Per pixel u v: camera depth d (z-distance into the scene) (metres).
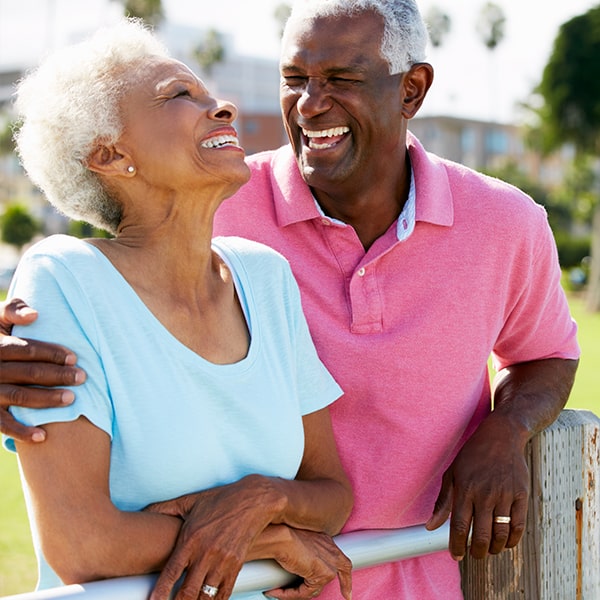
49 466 1.52
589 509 2.22
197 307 1.73
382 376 2.11
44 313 1.58
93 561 1.52
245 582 1.65
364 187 2.11
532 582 2.14
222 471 1.67
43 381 1.52
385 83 2.08
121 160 1.70
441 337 2.13
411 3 2.13
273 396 1.76
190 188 1.68
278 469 1.75
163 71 1.69
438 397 2.14
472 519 2.00
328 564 1.75
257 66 86.56
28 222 50.84
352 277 2.11
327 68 2.04
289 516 1.70
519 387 2.27
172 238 1.71
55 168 1.72
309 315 2.13
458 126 68.38
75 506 1.52
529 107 39.84
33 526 1.57
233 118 1.73
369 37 2.05
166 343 1.65
